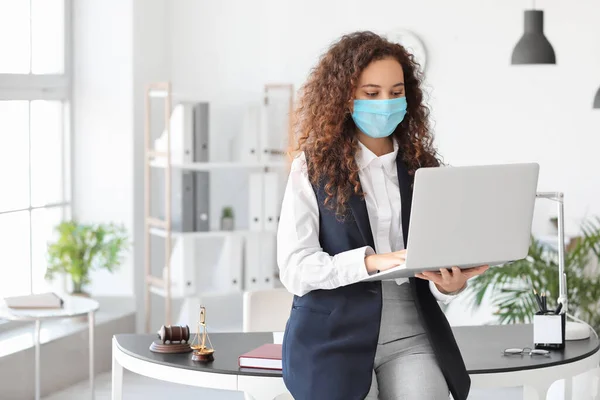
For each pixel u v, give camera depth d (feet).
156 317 23.35
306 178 8.75
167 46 23.67
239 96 23.39
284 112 22.44
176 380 10.92
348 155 8.69
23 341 18.90
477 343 12.05
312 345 8.52
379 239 8.75
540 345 11.69
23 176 20.70
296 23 22.97
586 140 20.97
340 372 8.38
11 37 20.27
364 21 22.35
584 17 20.84
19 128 20.56
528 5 21.22
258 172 22.71
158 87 21.89
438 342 8.57
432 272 8.42
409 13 21.97
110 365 21.24
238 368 10.77
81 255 20.65
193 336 12.45
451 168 8.07
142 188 22.62
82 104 22.35
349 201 8.57
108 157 22.30
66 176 22.30
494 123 21.50
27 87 20.61
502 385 10.78
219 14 23.47
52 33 21.72
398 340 8.64
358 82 8.75
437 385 8.41
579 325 12.37
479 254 8.36
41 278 21.25
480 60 21.54
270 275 22.26
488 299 21.11
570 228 20.61
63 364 19.58
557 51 21.02
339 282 8.32
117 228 22.15
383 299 8.66
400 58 9.06
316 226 8.66
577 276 17.70
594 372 14.02
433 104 21.85
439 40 21.76
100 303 22.30
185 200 21.47
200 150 21.36
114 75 22.24
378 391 8.79
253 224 21.99
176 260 21.77
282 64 23.09
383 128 8.73
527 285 19.25
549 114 21.16
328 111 8.81
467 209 8.18
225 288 22.00
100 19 22.21
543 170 21.22
